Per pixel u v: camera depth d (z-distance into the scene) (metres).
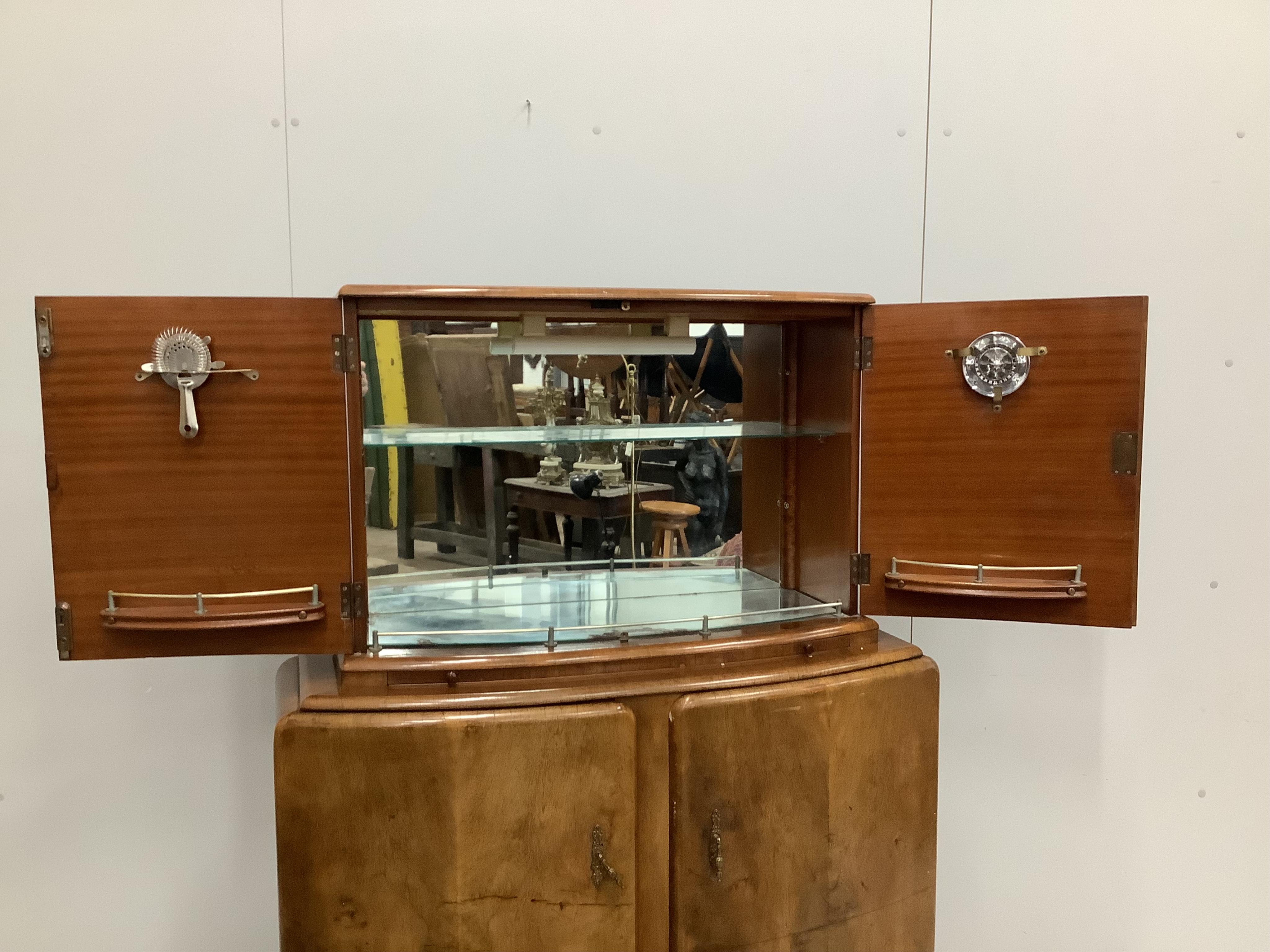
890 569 1.34
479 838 1.12
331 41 1.58
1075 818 1.90
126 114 1.53
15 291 1.52
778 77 1.72
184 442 1.10
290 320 1.11
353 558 1.17
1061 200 1.77
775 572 1.54
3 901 1.61
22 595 1.57
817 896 1.26
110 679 1.61
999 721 1.88
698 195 1.72
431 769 1.10
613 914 1.17
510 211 1.66
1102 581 1.26
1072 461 1.25
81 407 1.07
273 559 1.14
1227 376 1.79
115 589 1.11
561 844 1.15
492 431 1.37
